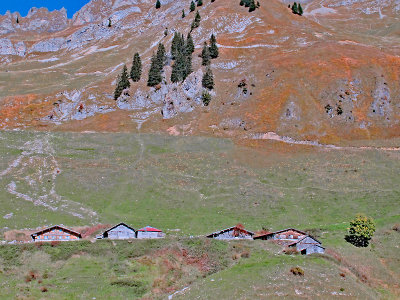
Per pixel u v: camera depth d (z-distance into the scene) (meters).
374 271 72.62
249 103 144.00
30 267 67.81
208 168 114.50
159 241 75.31
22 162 116.25
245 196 102.06
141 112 149.75
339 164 115.75
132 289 63.12
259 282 64.25
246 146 126.25
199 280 66.19
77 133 137.62
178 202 99.94
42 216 91.50
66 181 107.81
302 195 102.69
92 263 69.44
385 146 125.56
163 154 122.31
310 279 65.44
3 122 145.75
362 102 142.50
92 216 92.94
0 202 96.75
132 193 103.56
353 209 96.50
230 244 76.31
